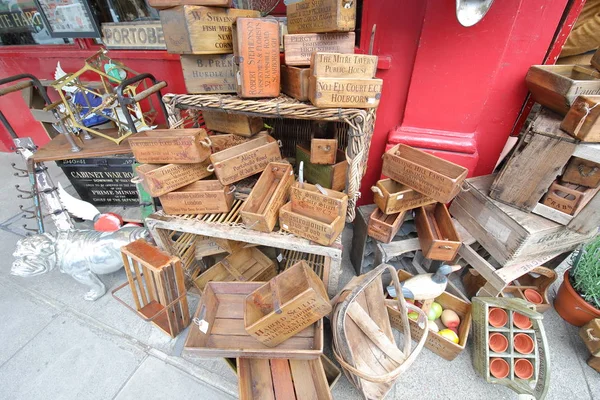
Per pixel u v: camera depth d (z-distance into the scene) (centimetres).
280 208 114
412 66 140
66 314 148
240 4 164
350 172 111
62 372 126
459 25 122
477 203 134
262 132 132
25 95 185
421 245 136
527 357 115
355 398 117
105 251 143
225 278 152
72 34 204
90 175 194
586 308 129
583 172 105
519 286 147
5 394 119
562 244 124
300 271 112
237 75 102
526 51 125
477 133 149
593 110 90
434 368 126
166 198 120
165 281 121
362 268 161
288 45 101
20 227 201
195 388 121
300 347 111
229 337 118
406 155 138
